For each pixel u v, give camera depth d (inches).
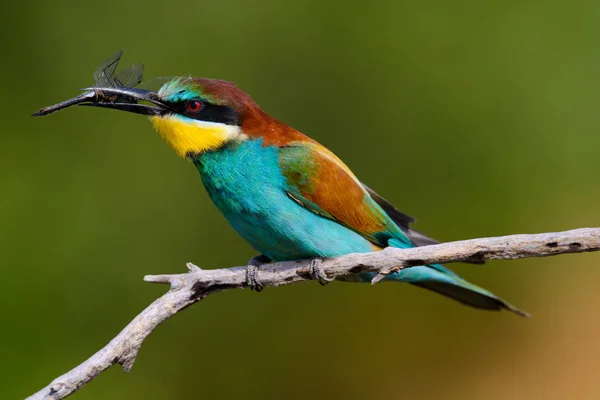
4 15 536.4
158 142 516.1
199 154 332.2
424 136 527.8
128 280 495.2
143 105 333.1
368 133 534.6
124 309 491.8
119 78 339.3
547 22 525.0
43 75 535.5
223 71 546.3
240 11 551.2
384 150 531.2
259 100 545.3
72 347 470.9
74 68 539.2
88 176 510.9
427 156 526.9
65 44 542.6
